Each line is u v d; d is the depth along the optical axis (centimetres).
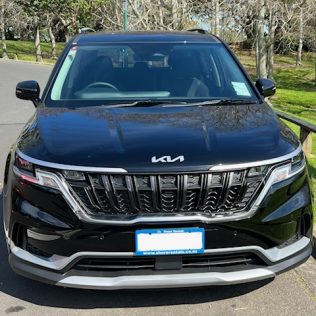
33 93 466
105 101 434
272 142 345
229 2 2102
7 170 377
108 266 326
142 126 364
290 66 5288
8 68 3294
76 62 482
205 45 510
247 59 4706
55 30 6094
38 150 342
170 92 452
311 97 3102
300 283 397
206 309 360
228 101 435
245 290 385
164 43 507
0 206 564
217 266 330
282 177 334
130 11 2495
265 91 468
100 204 317
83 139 346
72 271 329
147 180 313
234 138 345
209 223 315
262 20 2125
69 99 440
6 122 1186
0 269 424
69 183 321
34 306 367
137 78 466
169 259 320
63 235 321
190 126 363
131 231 313
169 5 2227
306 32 3500
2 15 5312
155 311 357
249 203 323
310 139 788
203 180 314
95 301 371
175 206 315
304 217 353
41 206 328
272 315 354
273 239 331
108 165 316
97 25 4684
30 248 339
